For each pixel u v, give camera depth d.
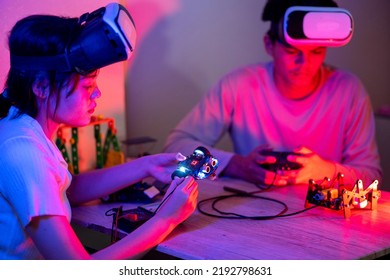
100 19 1.06
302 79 1.73
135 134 2.31
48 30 1.10
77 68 1.10
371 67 2.76
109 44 1.06
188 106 2.44
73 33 1.10
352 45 2.65
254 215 1.35
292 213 1.36
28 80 1.12
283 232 1.24
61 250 1.04
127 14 1.10
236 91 1.97
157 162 1.46
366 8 2.65
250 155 1.68
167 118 2.40
